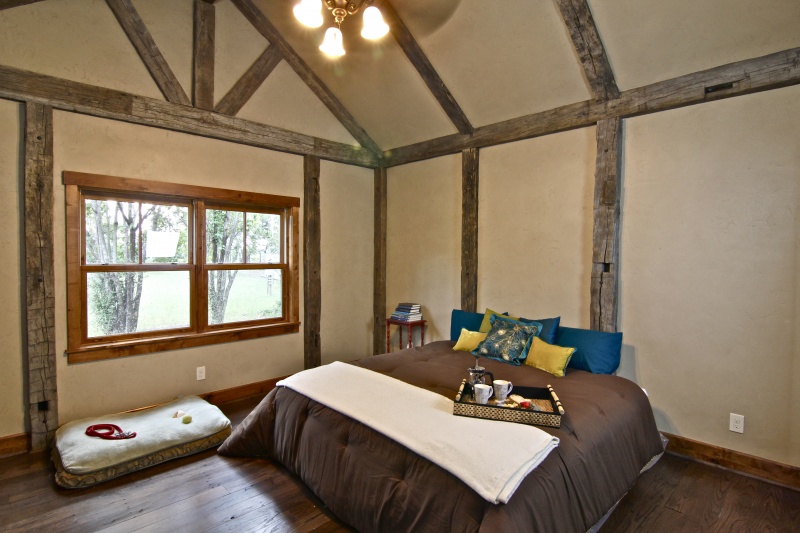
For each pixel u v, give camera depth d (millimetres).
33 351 2816
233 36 3607
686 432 2822
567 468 1766
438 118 4086
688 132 2793
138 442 2588
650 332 2977
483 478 1590
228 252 3867
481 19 3072
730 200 2641
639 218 3016
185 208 3590
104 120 3088
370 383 2471
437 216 4406
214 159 3660
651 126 2951
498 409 2016
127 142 3193
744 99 2578
